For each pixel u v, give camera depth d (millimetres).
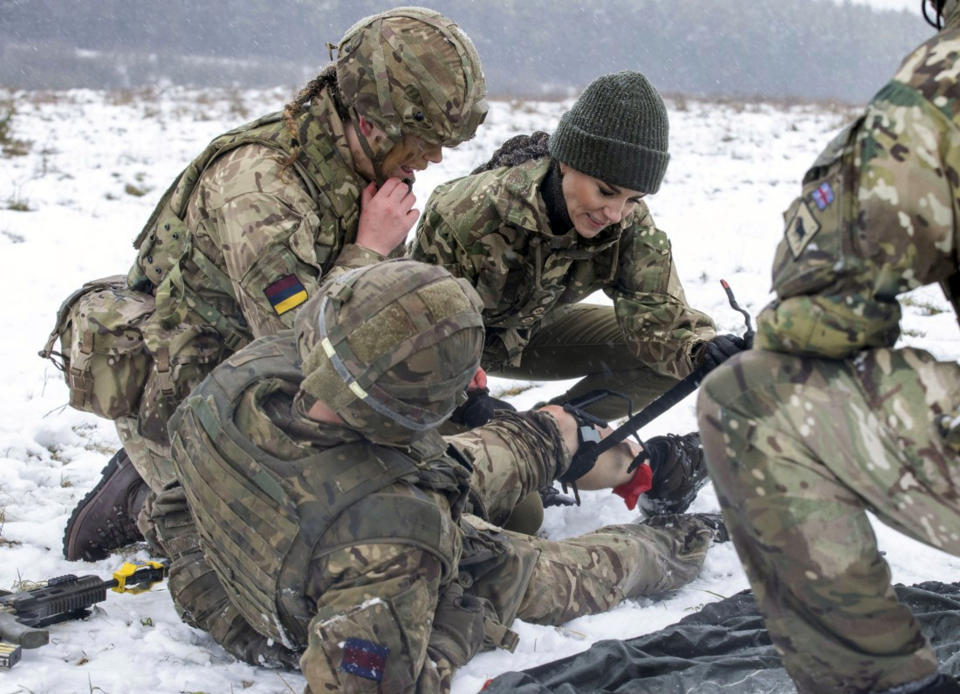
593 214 3035
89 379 3059
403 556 2107
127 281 3264
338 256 2996
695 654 2523
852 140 1633
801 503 1680
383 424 2092
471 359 2121
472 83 2865
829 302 1641
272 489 2141
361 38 2832
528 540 2768
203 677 2420
